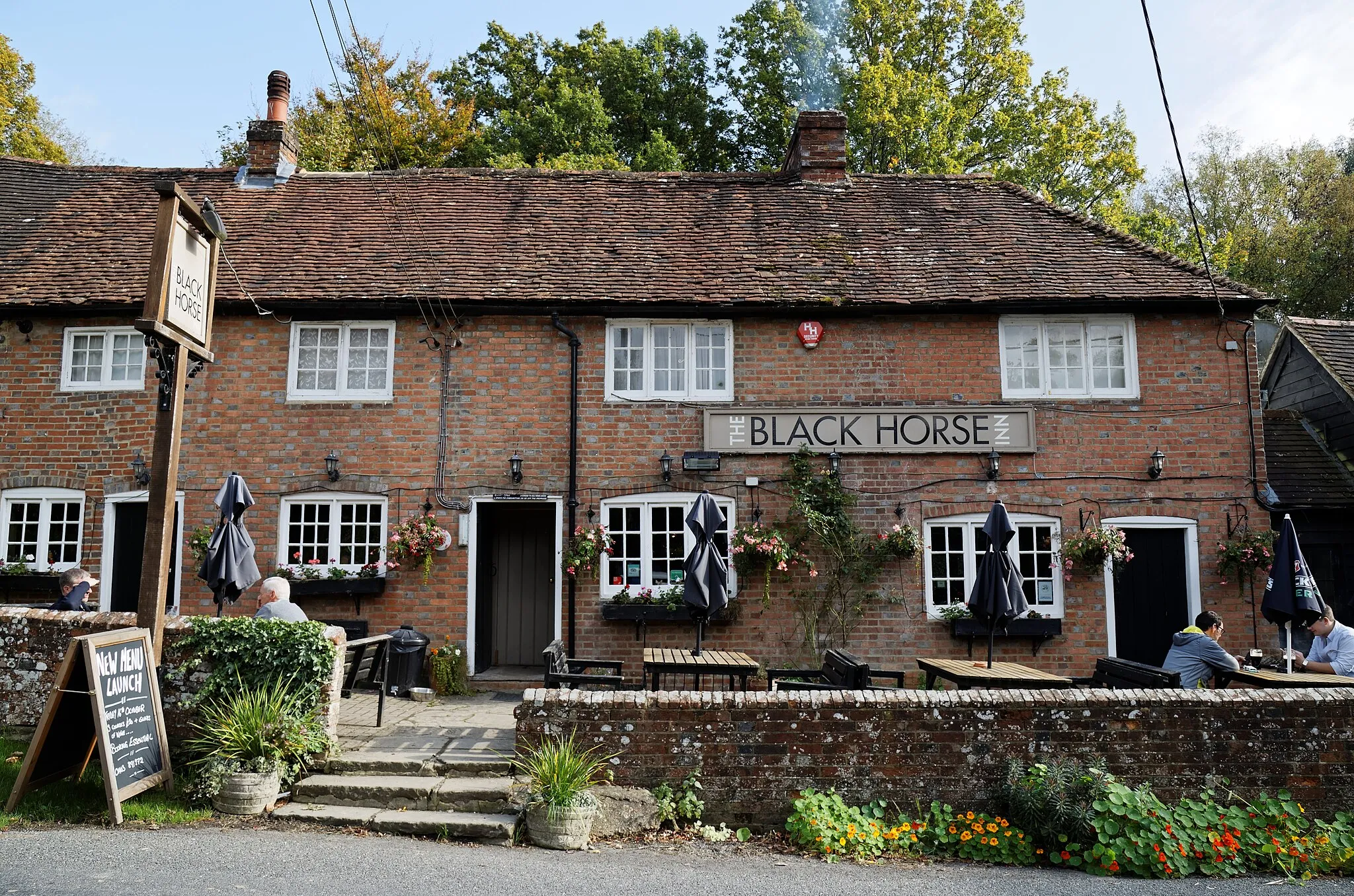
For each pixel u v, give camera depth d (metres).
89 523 11.56
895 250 12.84
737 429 11.69
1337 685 8.29
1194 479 11.59
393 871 5.76
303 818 6.74
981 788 6.86
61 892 5.13
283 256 12.49
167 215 7.26
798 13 28.28
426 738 8.30
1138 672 7.91
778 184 14.47
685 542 11.61
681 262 12.55
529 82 29.48
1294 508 12.73
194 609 11.33
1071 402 11.74
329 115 25.58
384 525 11.58
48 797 6.84
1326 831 6.66
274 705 7.20
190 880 5.41
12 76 25.84
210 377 11.77
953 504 11.56
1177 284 11.95
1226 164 33.06
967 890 5.85
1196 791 6.84
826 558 11.48
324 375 11.90
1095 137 26.20
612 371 11.88
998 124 25.88
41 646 8.05
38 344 11.92
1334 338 15.27
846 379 11.87
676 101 29.38
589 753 6.90
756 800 6.85
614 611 11.28
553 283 11.98
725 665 8.57
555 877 5.80
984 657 11.34
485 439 11.72
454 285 11.90
